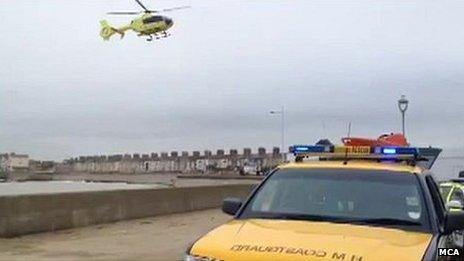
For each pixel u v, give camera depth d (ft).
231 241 16.79
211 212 80.79
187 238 51.55
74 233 52.70
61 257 40.42
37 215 51.47
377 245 16.31
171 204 75.82
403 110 97.81
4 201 48.37
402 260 15.49
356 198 20.02
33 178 214.07
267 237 17.03
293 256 15.49
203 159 277.44
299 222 18.94
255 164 254.06
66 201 55.11
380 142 26.22
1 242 46.24
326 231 17.74
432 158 31.53
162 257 41.47
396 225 18.70
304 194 20.65
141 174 233.14
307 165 22.27
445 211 21.54
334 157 23.47
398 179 20.66
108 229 56.70
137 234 53.62
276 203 20.62
